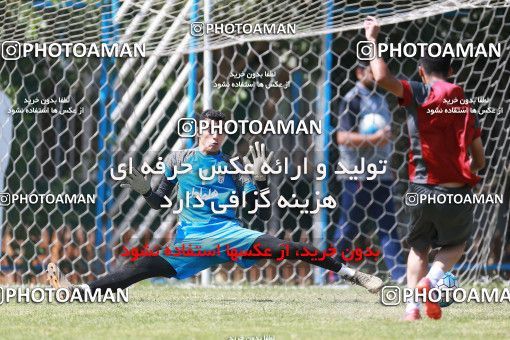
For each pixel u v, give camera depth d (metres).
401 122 34.34
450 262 19.00
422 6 26.91
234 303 22.89
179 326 17.80
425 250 19.11
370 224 31.66
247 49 34.69
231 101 34.31
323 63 34.44
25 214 33.06
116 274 21.98
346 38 33.44
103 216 32.84
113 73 32.91
